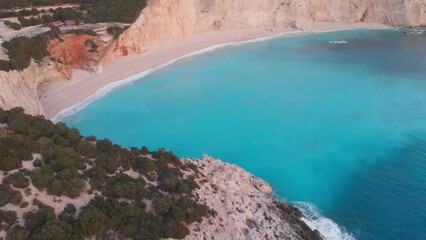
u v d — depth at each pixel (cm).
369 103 6756
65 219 2791
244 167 5003
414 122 6109
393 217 4209
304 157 5231
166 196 3203
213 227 3200
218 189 3722
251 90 7169
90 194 3058
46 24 7300
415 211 4300
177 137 5666
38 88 6519
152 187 3316
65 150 3288
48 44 6781
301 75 7912
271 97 6906
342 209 4297
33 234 2577
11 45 6031
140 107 6425
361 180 4794
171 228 2956
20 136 3300
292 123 6081
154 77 7544
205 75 7744
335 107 6600
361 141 5606
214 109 6456
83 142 3488
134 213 2934
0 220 2661
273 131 5856
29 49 6269
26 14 7688
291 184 4700
